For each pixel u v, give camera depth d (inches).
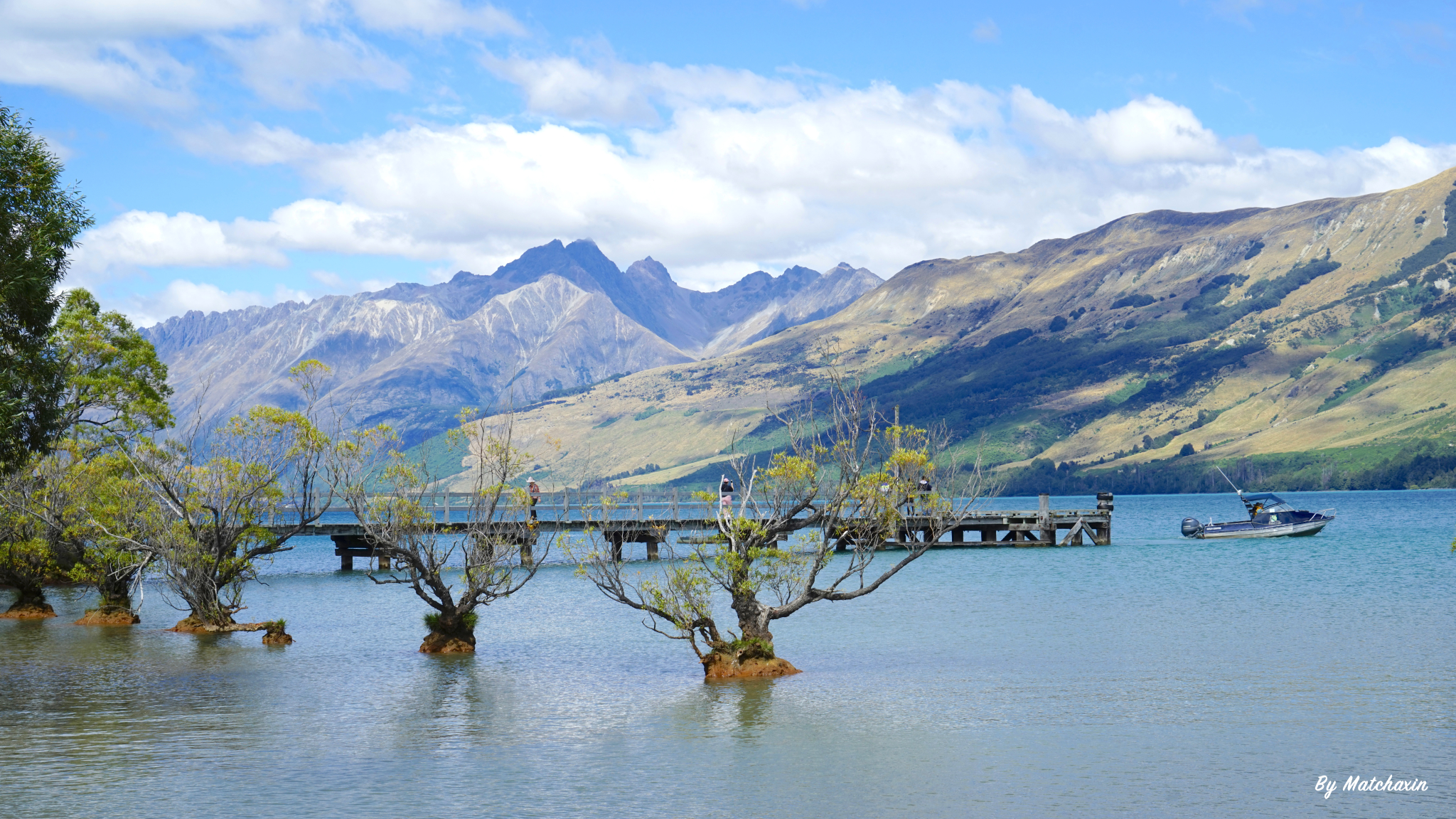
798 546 3048.7
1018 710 1120.2
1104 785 855.7
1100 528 3577.8
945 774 889.5
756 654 1326.3
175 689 1264.8
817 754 954.1
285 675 1358.3
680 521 2819.9
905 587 2336.4
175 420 1809.8
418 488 1542.8
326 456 1712.6
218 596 1956.2
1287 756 930.7
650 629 1764.3
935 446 1299.2
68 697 1214.3
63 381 1488.7
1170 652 1454.2
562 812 799.1
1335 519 5403.5
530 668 1411.2
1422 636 1555.1
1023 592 2219.5
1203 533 3885.3
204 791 847.1
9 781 871.7
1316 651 1433.3
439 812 797.9
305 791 848.9
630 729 1051.9
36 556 1984.5
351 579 2728.8
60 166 1305.4
